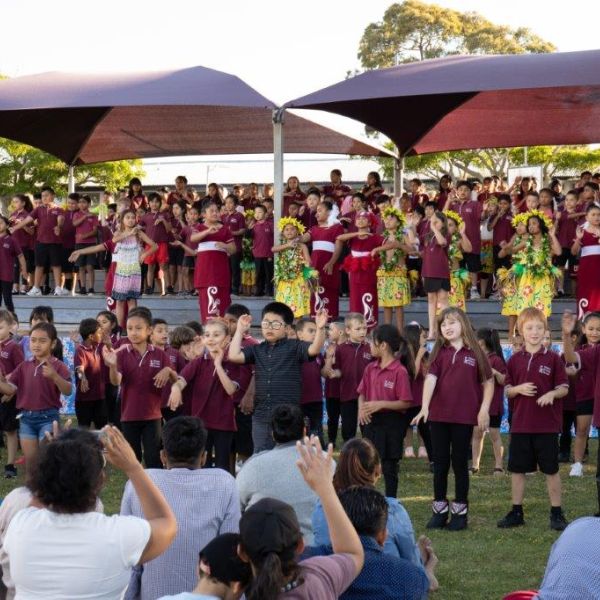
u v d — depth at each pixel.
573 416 9.72
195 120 16.92
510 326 13.02
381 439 7.58
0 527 4.29
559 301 14.43
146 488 3.42
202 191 29.19
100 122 16.42
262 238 15.84
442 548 6.89
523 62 12.49
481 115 16.12
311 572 3.23
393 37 41.50
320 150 19.92
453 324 7.36
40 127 15.91
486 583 6.15
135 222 13.94
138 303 15.90
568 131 17.23
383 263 13.36
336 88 12.77
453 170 33.69
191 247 16.19
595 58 12.29
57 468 3.26
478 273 15.60
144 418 8.11
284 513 3.16
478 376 7.39
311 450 3.47
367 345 9.41
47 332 8.34
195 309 15.68
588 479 9.01
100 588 3.27
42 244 16.33
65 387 8.34
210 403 7.80
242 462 8.79
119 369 8.08
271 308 7.57
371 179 17.17
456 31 41.19
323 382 10.80
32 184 28.09
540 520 7.63
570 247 15.02
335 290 13.79
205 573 3.18
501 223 15.23
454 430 7.38
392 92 12.26
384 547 4.27
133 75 13.97
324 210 13.74
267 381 7.54
